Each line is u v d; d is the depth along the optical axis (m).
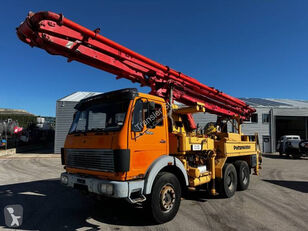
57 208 4.95
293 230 3.84
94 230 3.75
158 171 3.89
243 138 8.36
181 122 5.34
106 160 3.62
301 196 6.22
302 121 29.38
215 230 3.79
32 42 3.24
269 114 25.89
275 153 25.14
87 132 4.10
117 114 3.82
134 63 4.31
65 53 3.47
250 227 3.95
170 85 4.93
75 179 3.99
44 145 32.50
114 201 5.45
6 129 21.69
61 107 21.36
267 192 6.67
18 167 12.24
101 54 3.79
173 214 4.18
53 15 2.90
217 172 5.73
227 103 7.43
